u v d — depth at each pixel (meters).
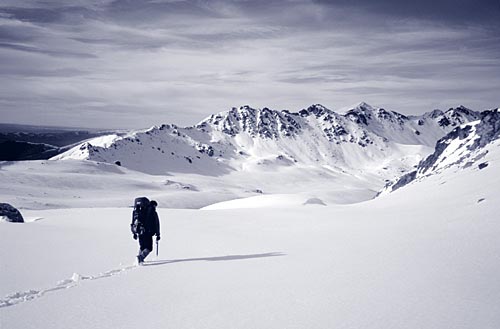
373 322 6.19
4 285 9.11
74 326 6.46
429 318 6.26
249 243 15.76
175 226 22.34
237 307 7.26
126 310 7.27
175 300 7.86
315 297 7.70
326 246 14.34
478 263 10.06
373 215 26.81
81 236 17.34
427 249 12.52
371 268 10.13
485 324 5.92
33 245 14.48
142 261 11.84
